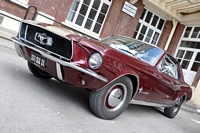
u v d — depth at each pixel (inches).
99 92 120.3
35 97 123.5
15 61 195.0
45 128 93.4
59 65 115.3
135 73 129.8
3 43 260.5
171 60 179.8
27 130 86.9
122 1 452.8
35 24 128.3
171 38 540.7
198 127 230.2
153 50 159.8
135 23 475.8
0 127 82.6
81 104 141.6
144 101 157.3
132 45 160.7
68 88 172.2
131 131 128.6
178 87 190.7
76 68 108.8
